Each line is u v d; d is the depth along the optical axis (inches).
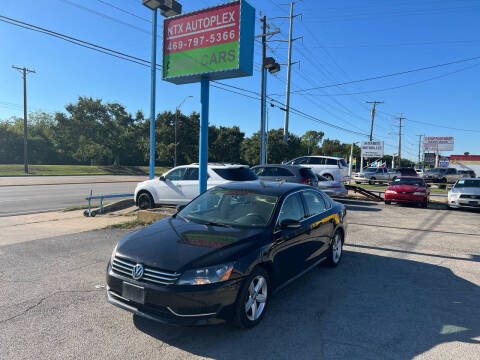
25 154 1604.3
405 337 131.3
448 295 175.6
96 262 214.7
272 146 2261.3
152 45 489.1
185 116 2669.8
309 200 199.0
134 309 127.0
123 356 114.0
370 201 661.3
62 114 2313.0
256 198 175.9
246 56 286.0
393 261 237.6
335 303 163.3
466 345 126.0
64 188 827.4
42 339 123.6
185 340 125.3
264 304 142.8
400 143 2726.4
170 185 401.4
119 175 1776.6
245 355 116.4
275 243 150.3
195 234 148.0
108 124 2388.0
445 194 800.3
